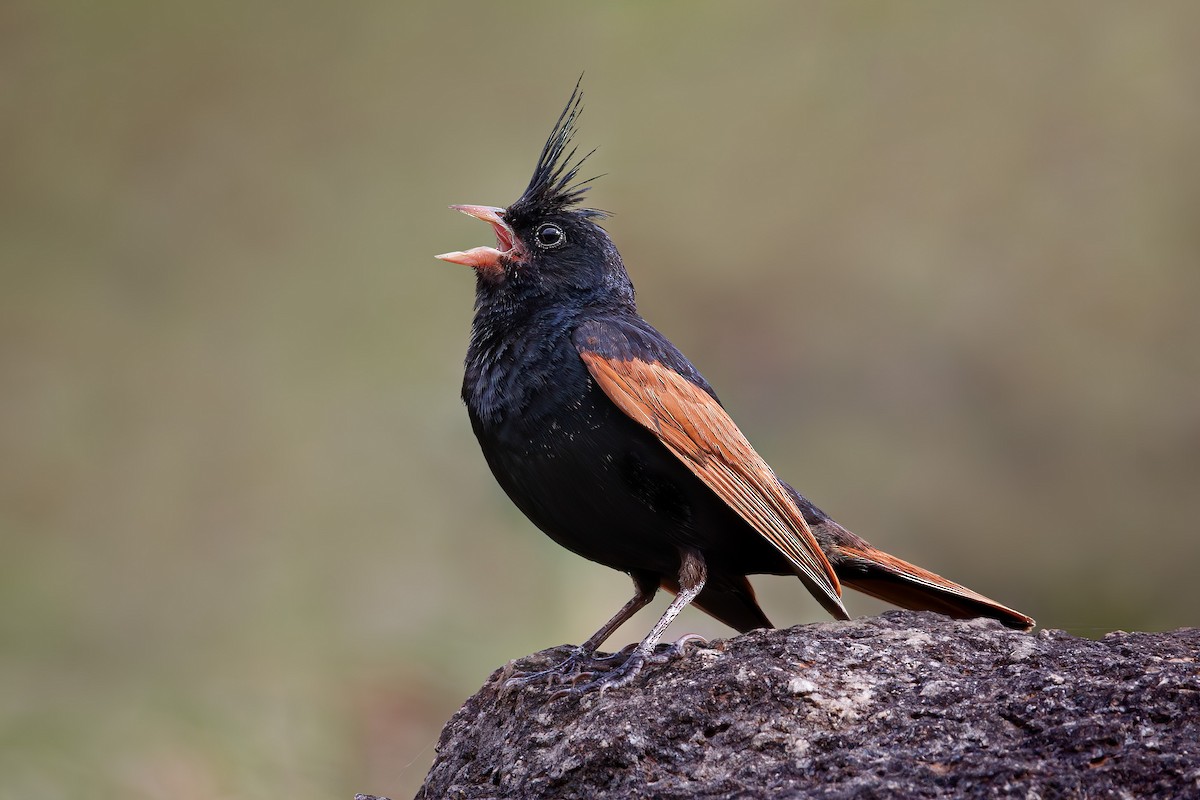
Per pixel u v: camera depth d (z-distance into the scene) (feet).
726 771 15.83
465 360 22.31
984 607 20.66
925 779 14.80
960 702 16.08
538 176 23.31
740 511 19.45
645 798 15.65
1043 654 16.98
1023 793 14.34
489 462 21.21
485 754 18.66
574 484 20.15
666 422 19.58
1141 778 14.32
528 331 20.88
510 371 20.56
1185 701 15.28
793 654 17.30
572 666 19.84
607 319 20.90
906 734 15.74
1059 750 15.01
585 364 20.01
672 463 19.90
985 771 14.69
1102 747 14.92
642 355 20.16
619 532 20.38
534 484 20.49
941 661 17.11
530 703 18.83
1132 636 17.48
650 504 19.97
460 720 20.01
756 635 18.11
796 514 20.01
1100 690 15.78
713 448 19.70
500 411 20.51
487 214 22.50
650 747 16.40
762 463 20.22
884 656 17.20
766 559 20.88
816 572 19.90
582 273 22.43
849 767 15.31
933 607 21.24
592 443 19.92
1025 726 15.53
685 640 18.95
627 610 21.83
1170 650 16.94
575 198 23.11
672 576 21.47
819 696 16.38
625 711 16.93
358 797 18.78
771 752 15.92
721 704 16.63
